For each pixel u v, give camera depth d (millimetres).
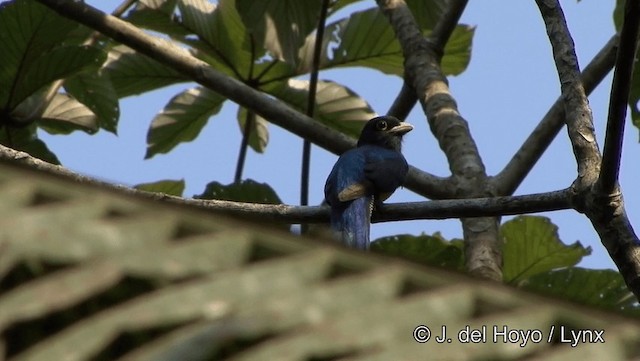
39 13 14672
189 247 3596
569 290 13836
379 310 3516
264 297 3498
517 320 3533
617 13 15867
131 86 17219
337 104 17422
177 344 3289
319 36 15961
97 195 3754
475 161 14781
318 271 3602
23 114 15531
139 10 16781
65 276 3434
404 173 15766
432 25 17625
